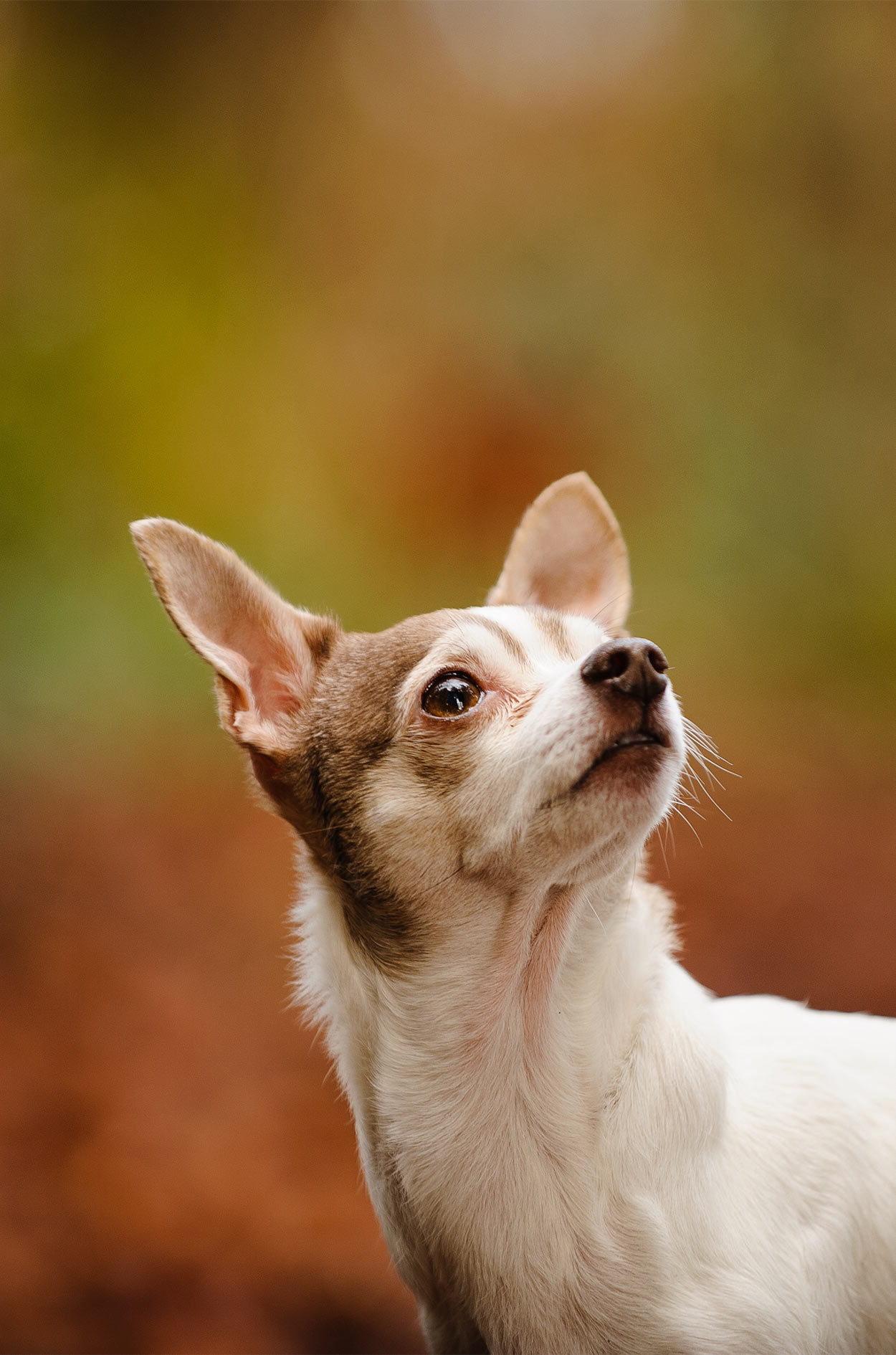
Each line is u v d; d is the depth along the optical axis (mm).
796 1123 3873
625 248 20594
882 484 17484
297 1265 6004
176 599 4176
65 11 17266
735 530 17391
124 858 10633
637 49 21422
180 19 17859
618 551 4676
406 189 21500
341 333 20438
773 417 18422
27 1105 7215
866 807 11594
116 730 13391
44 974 8680
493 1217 3658
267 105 19328
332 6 20031
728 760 12859
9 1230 6176
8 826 11180
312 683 4355
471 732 3838
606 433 19406
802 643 15711
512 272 20859
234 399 17672
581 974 3689
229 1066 7711
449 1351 4008
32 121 17016
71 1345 5488
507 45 22375
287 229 19875
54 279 16281
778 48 19844
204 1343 5527
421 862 3801
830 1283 3709
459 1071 3744
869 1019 4523
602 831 3578
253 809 12008
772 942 8938
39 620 14070
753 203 19953
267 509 17156
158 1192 6516
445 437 19828
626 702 3557
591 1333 3549
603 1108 3617
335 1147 6977
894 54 19031
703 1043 3699
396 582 17391
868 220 19156
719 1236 3537
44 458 15250
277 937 9297
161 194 17953
